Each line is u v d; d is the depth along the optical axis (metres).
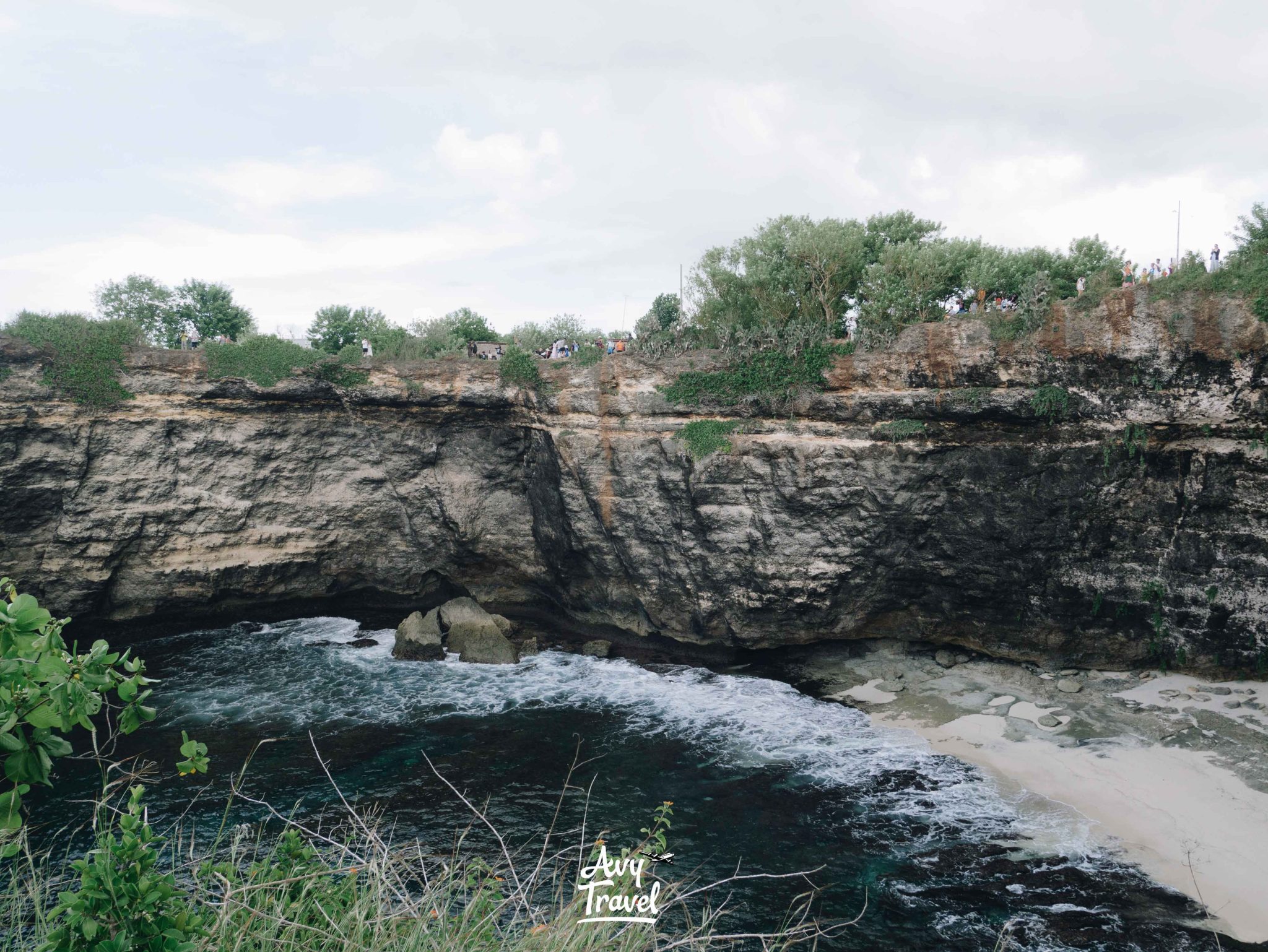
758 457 32.16
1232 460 25.28
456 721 28.94
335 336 58.53
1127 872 19.03
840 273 37.53
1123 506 27.33
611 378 35.34
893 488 30.64
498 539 41.72
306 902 6.69
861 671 32.12
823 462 31.19
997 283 35.19
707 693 31.56
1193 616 26.59
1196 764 22.75
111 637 38.34
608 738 27.42
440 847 19.89
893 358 30.42
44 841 19.00
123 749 26.14
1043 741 25.27
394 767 25.16
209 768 24.73
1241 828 19.92
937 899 18.33
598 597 38.34
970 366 28.86
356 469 41.19
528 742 27.14
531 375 37.97
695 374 33.59
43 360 35.69
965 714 27.77
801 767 25.02
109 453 37.00
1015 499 28.92
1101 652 28.70
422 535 42.22
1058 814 21.61
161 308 58.53
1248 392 24.56
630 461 34.75
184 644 37.66
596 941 6.93
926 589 31.95
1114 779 22.72
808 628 32.88
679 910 17.56
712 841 20.94
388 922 6.66
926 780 23.89
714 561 33.38
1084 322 26.77
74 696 4.86
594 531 36.75
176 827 7.43
